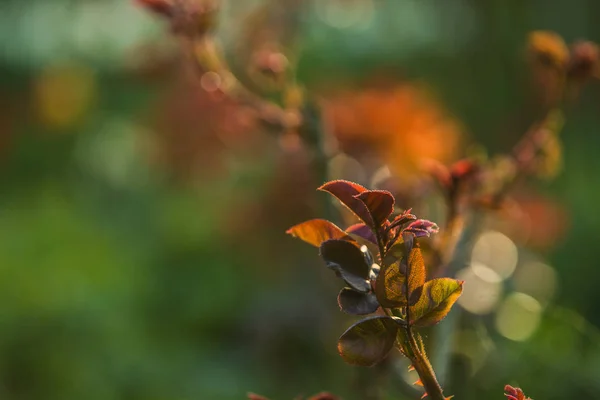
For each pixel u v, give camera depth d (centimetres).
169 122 300
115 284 303
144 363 257
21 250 336
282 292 253
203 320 275
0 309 279
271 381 237
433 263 67
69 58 529
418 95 164
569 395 143
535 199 256
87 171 425
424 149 139
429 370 50
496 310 145
